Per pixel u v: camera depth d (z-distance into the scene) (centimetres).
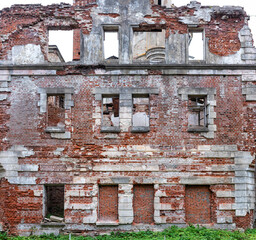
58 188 1962
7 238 1474
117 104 2380
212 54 1653
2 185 1573
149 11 1680
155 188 1563
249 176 1590
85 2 1952
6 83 1631
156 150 1588
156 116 1608
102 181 1566
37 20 1673
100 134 1599
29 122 1608
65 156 1585
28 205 1555
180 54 1653
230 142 1596
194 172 1576
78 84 1633
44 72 1636
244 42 1661
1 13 1686
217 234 1446
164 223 1538
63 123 2138
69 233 1530
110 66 1628
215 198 1564
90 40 1662
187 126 1603
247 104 1625
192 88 1625
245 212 1553
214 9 1680
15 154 1584
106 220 1562
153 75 1636
